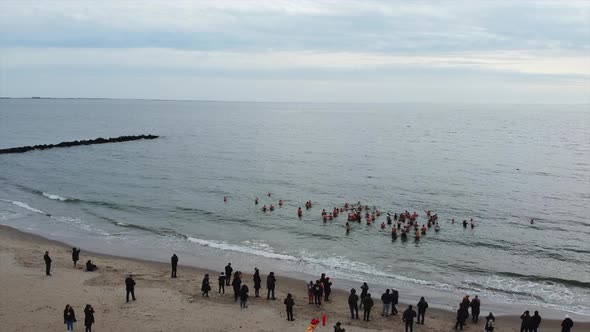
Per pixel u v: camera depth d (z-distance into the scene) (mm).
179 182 69000
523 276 34531
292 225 47062
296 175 75750
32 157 93000
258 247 40281
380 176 75500
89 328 22062
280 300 28375
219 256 37688
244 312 26047
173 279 31625
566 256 39312
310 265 35906
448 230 46219
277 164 87125
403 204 57125
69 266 33500
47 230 44156
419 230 45750
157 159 92500
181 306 26547
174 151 105062
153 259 36500
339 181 70938
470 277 34250
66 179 70625
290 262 36500
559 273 35344
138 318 24547
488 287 32375
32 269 32094
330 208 54562
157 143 121312
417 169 82688
